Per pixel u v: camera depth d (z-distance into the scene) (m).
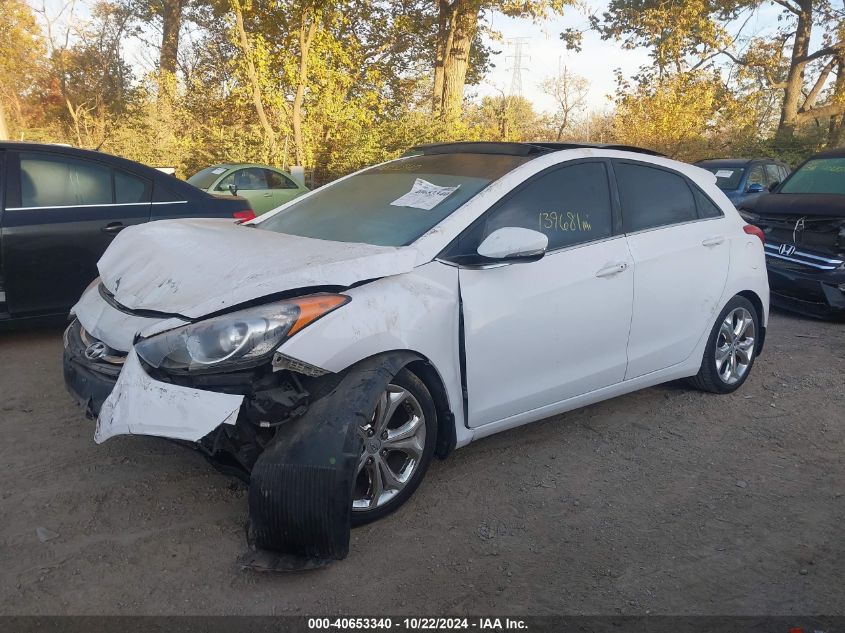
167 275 3.36
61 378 4.96
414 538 3.17
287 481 2.78
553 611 2.72
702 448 4.22
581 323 3.92
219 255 3.41
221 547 3.03
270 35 17.75
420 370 3.35
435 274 3.38
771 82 27.30
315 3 16.48
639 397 5.01
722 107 24.12
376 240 3.61
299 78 17.16
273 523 2.80
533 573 2.96
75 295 5.74
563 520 3.38
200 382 2.82
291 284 2.97
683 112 21.97
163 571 2.86
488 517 3.38
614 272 4.05
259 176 13.50
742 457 4.12
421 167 4.35
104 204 5.83
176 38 23.31
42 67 25.78
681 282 4.48
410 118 18.75
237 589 2.77
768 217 7.77
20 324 5.58
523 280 3.67
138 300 3.29
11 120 25.38
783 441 4.36
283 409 2.86
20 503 3.29
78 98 26.28
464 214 3.59
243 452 2.94
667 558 3.10
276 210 4.56
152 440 3.97
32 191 5.56
